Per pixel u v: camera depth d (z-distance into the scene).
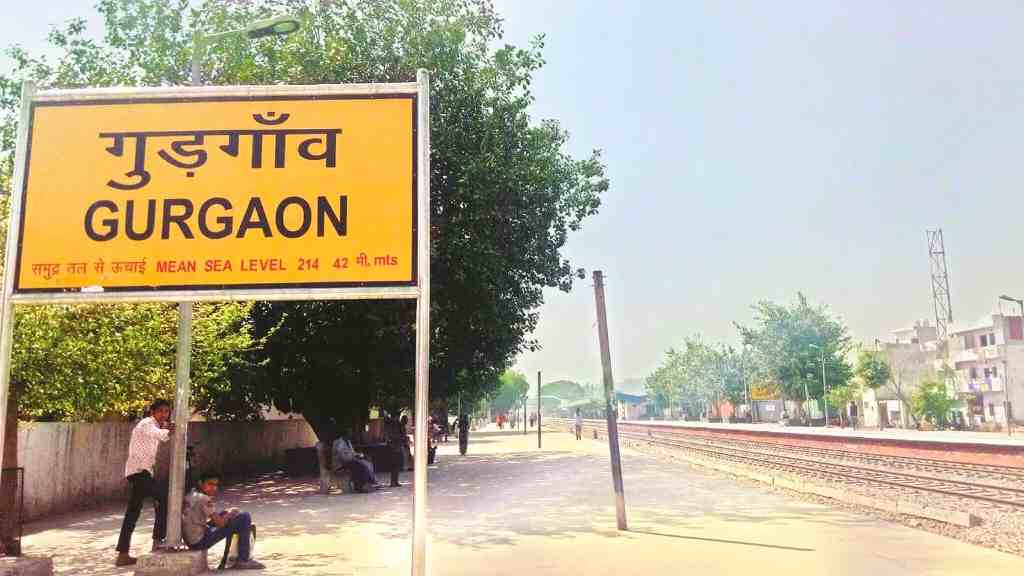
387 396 25.80
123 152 7.00
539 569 8.30
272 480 20.30
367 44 19.78
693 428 62.59
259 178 6.91
